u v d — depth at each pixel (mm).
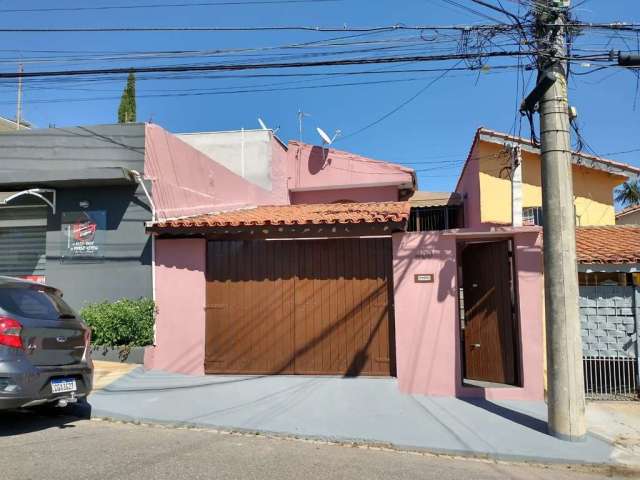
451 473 5484
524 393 8266
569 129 6969
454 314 8617
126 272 9859
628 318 8953
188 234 9641
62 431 6293
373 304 9250
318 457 5793
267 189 18953
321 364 9281
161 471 4949
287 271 9508
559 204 6762
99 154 10156
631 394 8805
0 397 5434
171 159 10867
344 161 21562
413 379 8609
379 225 8938
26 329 5777
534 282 8367
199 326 9500
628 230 11680
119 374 8805
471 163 15742
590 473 5766
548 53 6953
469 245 9516
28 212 10805
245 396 8109
